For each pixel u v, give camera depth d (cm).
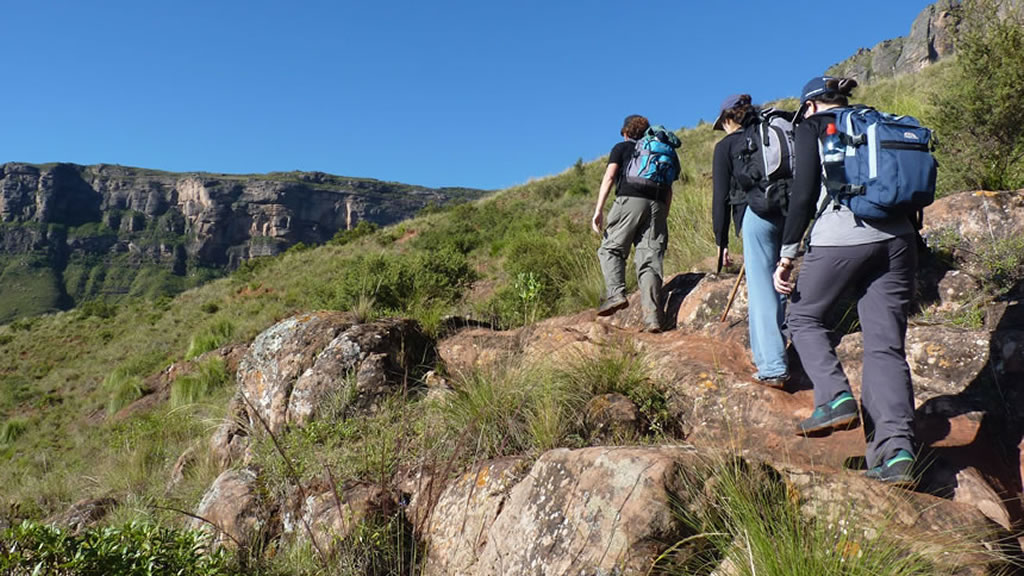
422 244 2228
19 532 264
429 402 407
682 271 590
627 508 224
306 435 416
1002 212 410
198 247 19725
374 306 913
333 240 3136
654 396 353
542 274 755
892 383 241
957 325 355
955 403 296
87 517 546
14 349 2716
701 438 316
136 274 19125
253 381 509
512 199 2589
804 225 266
